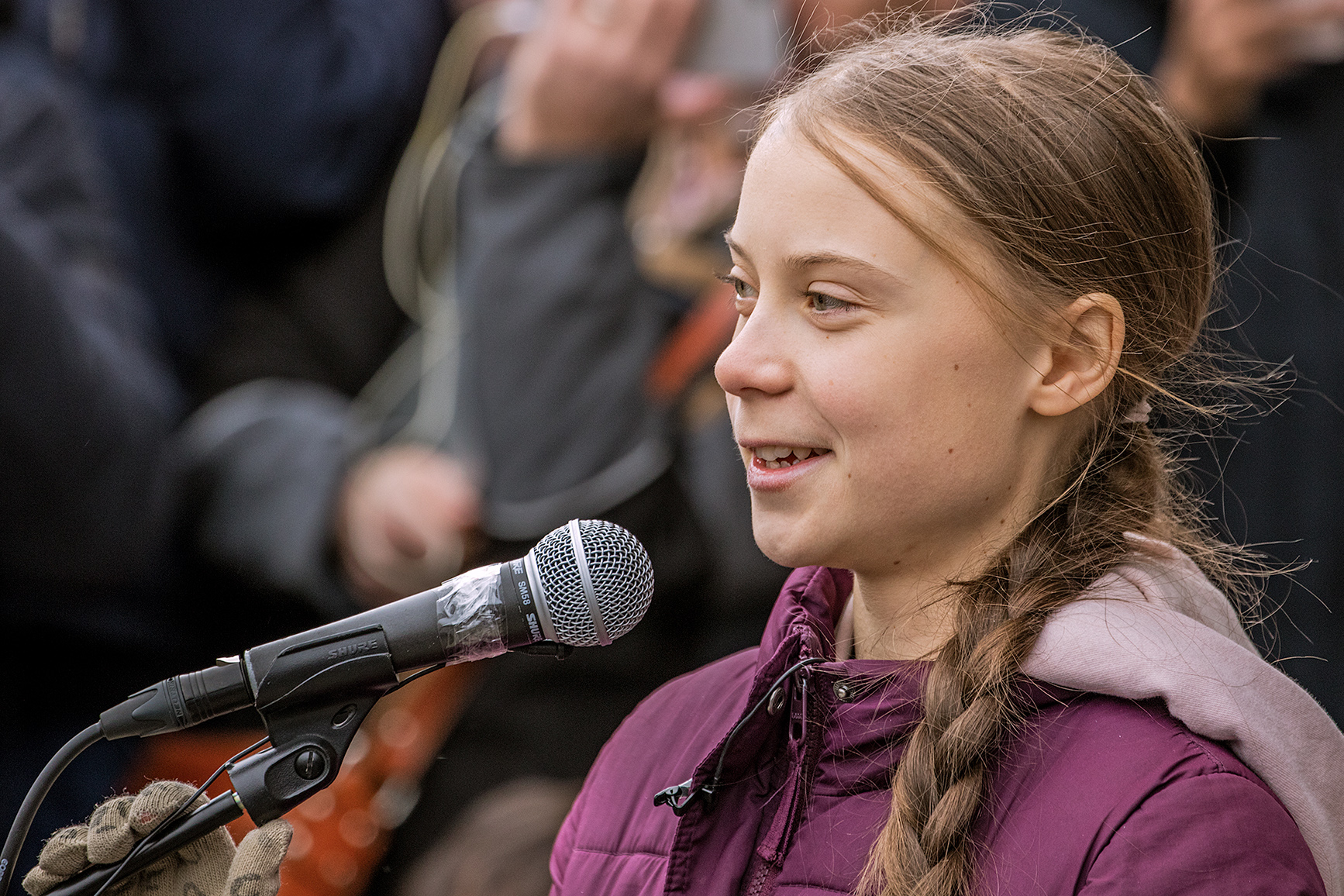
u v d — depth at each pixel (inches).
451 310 338.6
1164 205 149.6
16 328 282.8
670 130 333.7
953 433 140.5
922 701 143.3
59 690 306.2
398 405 338.6
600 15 326.6
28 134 315.9
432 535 320.2
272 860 140.9
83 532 298.0
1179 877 126.3
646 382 325.7
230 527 332.8
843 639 162.2
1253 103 335.0
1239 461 316.8
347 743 144.5
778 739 150.9
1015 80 145.7
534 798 301.6
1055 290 141.1
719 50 330.0
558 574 143.3
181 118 349.7
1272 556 278.5
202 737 307.7
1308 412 318.0
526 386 325.4
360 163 354.0
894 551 146.9
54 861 148.6
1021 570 143.0
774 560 147.7
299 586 329.4
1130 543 149.4
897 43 153.3
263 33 348.8
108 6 350.6
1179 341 153.3
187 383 352.5
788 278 141.9
